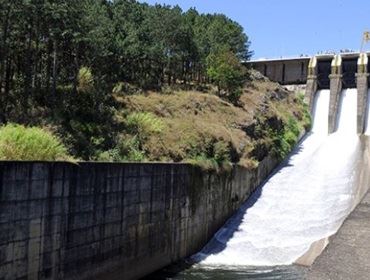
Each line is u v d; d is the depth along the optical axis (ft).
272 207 127.54
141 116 123.24
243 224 118.62
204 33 227.81
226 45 214.07
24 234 57.41
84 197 68.59
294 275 88.48
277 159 158.10
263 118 165.58
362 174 143.64
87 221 69.41
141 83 166.91
